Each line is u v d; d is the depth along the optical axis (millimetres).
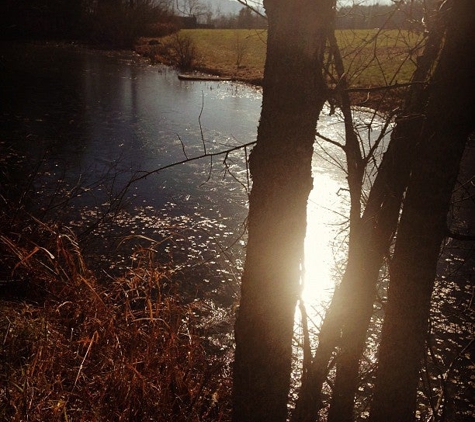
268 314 2332
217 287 7258
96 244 8023
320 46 2209
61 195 9625
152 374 4422
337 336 2895
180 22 46875
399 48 3361
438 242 2785
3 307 4859
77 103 19250
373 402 3023
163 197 10500
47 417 3545
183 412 4273
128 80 25953
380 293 6543
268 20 2244
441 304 6969
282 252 2301
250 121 17750
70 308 5121
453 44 2584
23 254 5566
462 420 5113
